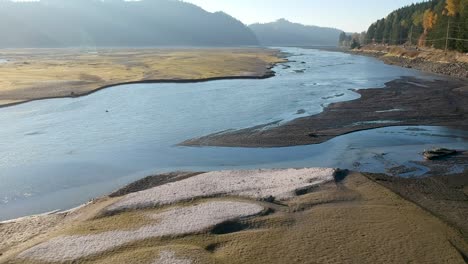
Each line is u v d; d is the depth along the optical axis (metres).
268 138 32.66
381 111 42.09
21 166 27.14
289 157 28.22
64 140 32.94
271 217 18.05
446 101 46.81
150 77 67.00
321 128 35.53
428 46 121.50
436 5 131.50
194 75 70.56
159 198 20.20
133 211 18.91
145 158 28.62
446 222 17.83
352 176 23.33
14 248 16.25
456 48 93.06
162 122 38.34
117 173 25.91
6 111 43.03
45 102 47.94
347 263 14.50
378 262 14.56
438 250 15.30
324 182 22.22
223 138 32.84
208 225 17.22
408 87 58.28
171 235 16.55
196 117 40.12
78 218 18.78
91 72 73.81
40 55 143.12
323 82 65.81
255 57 127.62
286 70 88.38
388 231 16.69
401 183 22.80
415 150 29.34
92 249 15.52
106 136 34.00
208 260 14.71
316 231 16.78
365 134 33.72
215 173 24.12
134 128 36.41
